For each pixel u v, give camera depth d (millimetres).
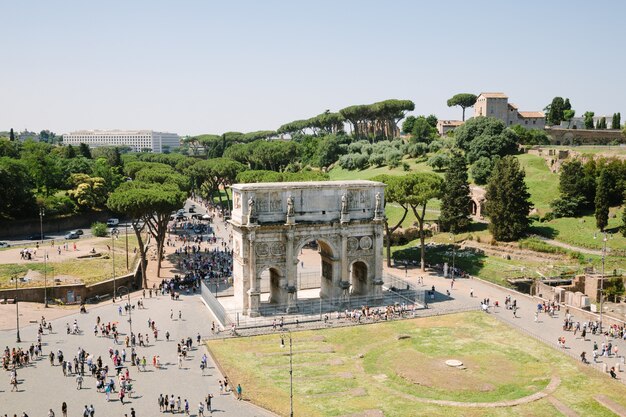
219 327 88125
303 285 113188
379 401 62844
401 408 60969
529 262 121812
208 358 76562
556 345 80812
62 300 101625
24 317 91875
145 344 81312
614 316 93875
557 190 157500
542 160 183625
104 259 127750
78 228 181875
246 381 68188
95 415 59938
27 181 176750
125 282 111562
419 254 136000
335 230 96562
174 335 85125
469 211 157250
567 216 143250
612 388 66125
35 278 107625
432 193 118688
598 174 145625
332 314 94688
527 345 80875
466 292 109188
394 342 82438
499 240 133875
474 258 127188
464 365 73188
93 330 86875
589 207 144750
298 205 93500
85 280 108125
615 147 186250
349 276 98438
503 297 106000
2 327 86812
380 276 100062
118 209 108562
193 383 68438
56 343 81188
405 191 120562
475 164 180250
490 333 86188
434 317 94312
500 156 191250
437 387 66438
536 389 65938
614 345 81188
